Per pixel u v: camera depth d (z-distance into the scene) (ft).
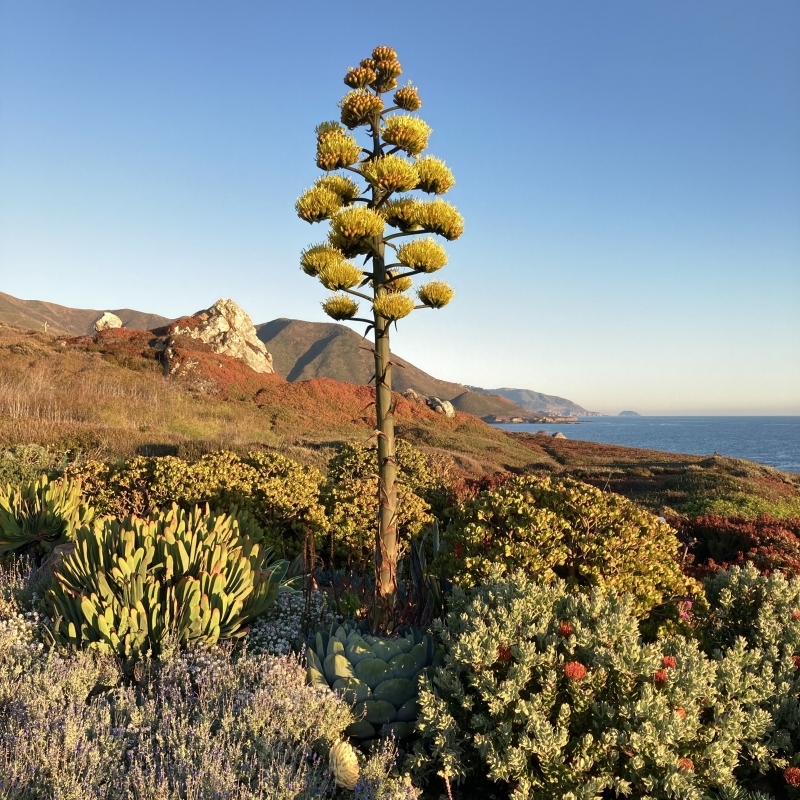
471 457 87.61
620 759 9.43
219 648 12.62
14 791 7.89
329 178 13.52
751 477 74.90
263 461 28.17
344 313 13.51
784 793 10.31
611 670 9.93
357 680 11.23
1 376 79.77
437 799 9.96
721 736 9.60
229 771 8.52
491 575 13.47
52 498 20.38
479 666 10.09
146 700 10.90
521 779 9.12
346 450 40.04
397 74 14.17
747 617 14.28
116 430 57.62
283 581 19.08
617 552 14.80
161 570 14.05
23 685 10.37
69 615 13.37
